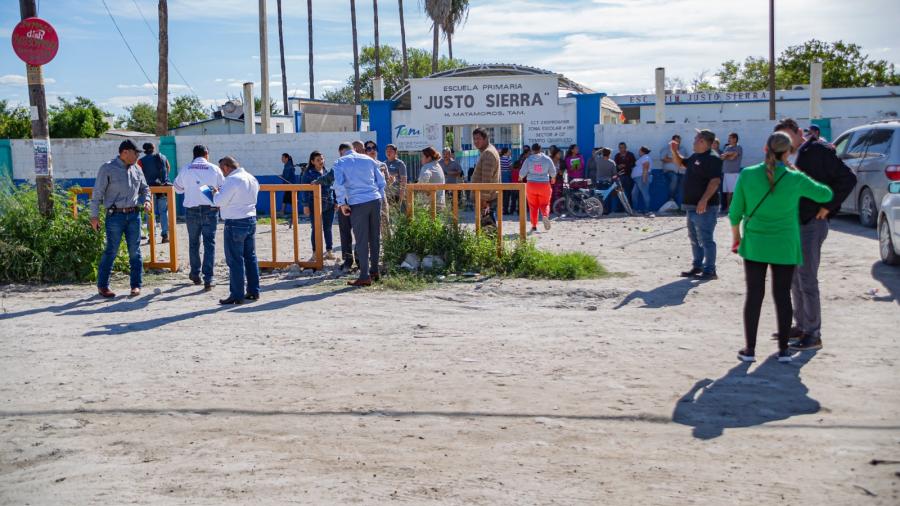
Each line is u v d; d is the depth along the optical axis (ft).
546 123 79.71
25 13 37.93
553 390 19.22
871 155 49.62
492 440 16.02
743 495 13.20
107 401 19.15
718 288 32.17
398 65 227.61
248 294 31.99
